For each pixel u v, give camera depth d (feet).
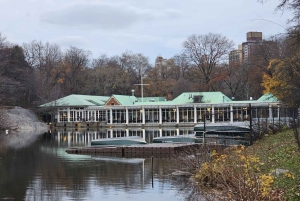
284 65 81.10
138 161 67.00
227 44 241.76
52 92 241.14
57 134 154.51
